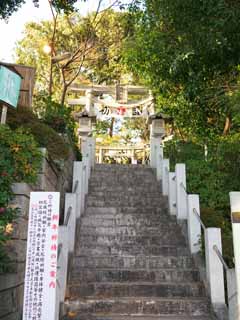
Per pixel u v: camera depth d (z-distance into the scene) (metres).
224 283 5.25
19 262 4.54
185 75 7.02
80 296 5.31
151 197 8.70
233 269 4.65
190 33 6.20
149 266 6.07
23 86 8.74
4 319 3.94
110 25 14.71
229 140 8.87
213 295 5.05
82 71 15.99
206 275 5.44
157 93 11.23
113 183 9.54
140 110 14.15
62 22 15.37
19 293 4.52
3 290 3.91
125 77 15.63
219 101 8.83
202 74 6.98
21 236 4.63
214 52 6.06
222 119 10.38
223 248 5.81
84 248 6.52
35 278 3.73
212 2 5.30
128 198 8.61
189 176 8.95
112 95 14.49
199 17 5.86
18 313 4.44
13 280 4.25
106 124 20.50
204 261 5.80
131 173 10.23
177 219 7.39
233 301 4.54
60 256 5.03
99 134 20.00
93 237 6.82
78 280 5.67
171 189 7.95
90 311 4.99
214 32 5.57
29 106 8.67
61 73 15.17
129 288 5.39
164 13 6.73
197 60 6.45
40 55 15.84
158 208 8.10
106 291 5.37
